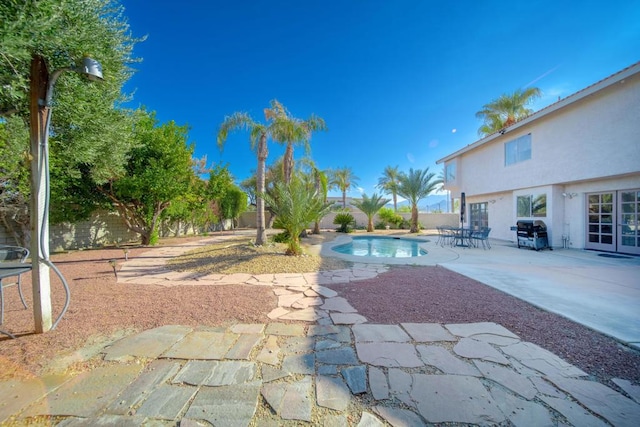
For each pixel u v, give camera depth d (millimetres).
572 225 10062
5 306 3953
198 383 2141
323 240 13883
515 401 1924
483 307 3953
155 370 2324
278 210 8562
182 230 17141
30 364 2381
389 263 7539
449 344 2812
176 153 11117
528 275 5953
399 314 3693
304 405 1887
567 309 3816
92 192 10070
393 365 2412
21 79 3049
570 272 6238
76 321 3391
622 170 7961
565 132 9648
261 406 1879
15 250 3996
